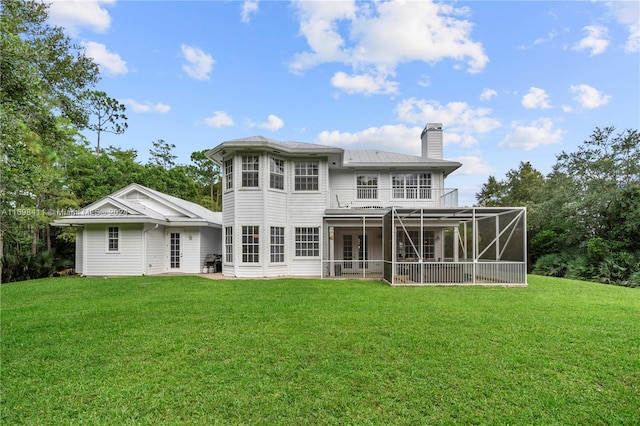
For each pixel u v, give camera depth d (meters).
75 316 7.04
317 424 3.06
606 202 17.42
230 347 5.05
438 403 3.42
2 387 3.79
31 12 14.15
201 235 17.55
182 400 3.48
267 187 15.21
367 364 4.38
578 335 5.57
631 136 17.61
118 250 15.75
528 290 10.81
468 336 5.55
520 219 12.34
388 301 8.65
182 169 35.62
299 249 16.05
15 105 4.85
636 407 3.36
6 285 12.17
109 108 28.84
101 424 3.07
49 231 19.30
